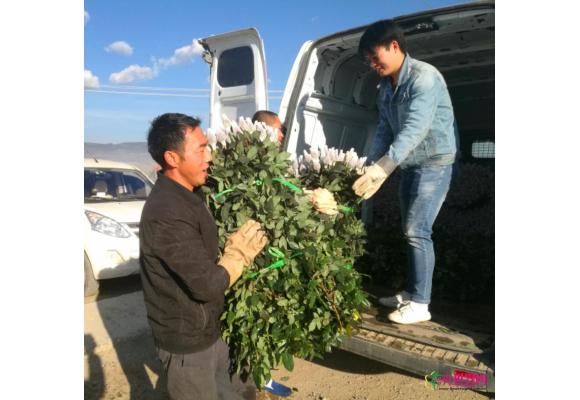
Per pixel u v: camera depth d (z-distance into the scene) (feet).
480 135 17.11
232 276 6.21
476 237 13.84
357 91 15.21
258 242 6.46
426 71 8.87
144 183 21.39
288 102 13.53
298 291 7.43
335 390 10.08
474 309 11.15
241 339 7.19
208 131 7.86
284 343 7.22
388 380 10.44
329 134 14.65
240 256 6.35
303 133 13.62
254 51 14.62
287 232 7.32
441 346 8.63
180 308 6.11
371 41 8.82
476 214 15.06
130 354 12.16
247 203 7.24
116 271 16.63
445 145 9.37
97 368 11.38
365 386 10.21
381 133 10.57
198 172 6.30
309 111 13.71
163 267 6.03
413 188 9.71
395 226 13.97
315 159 8.96
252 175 7.44
